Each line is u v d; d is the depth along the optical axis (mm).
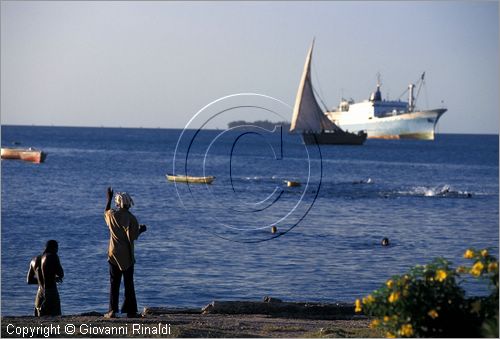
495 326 27609
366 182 199625
